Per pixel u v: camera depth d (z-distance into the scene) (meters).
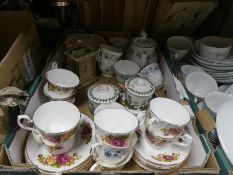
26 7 0.88
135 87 0.69
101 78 0.86
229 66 0.81
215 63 0.81
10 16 0.80
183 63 0.88
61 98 0.67
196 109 0.66
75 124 0.56
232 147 0.54
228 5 0.88
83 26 0.99
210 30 0.99
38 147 0.59
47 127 0.58
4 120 0.57
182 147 0.62
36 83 0.68
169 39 0.90
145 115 0.63
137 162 0.60
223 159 0.53
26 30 0.82
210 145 0.57
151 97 0.70
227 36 0.91
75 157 0.58
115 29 0.98
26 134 0.61
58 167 0.55
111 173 0.50
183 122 0.58
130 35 0.95
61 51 0.85
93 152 0.57
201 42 0.84
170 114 0.61
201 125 0.62
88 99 0.73
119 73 0.79
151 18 0.92
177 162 0.58
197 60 0.84
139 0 0.84
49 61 0.77
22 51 0.72
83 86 0.80
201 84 0.80
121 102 0.74
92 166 0.56
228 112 0.60
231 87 0.78
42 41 0.94
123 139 0.53
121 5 0.88
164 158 0.59
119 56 0.82
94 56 0.80
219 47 0.81
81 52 0.77
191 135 0.63
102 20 0.95
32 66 0.79
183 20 0.90
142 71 0.81
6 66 0.63
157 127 0.58
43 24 0.92
